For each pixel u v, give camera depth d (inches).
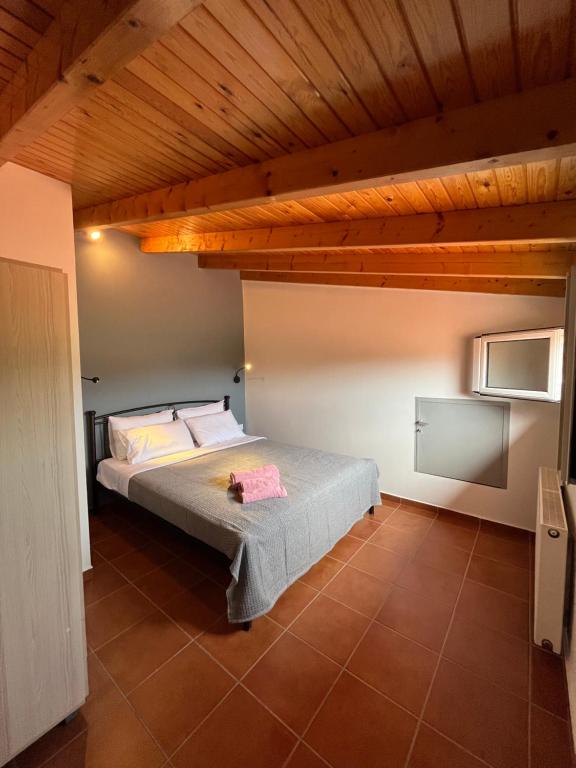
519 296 117.7
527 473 121.1
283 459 132.3
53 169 79.8
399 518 135.0
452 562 107.8
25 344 51.6
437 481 138.9
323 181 60.0
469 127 46.5
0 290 48.7
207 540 88.7
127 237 144.2
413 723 61.1
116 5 31.7
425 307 137.0
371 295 149.6
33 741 54.8
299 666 72.1
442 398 135.6
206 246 123.4
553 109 41.6
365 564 106.8
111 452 137.8
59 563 56.9
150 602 90.7
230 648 76.5
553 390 103.5
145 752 56.6
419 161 50.4
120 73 45.8
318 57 41.4
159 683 68.3
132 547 116.0
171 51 41.5
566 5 31.5
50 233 88.8
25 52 45.2
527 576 101.2
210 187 76.1
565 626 75.8
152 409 155.9
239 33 38.5
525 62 38.8
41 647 55.2
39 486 54.0
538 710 63.4
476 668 71.9
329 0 33.8
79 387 101.6
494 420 125.9
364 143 55.3
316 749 57.0
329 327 162.9
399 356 144.3
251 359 193.6
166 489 106.2
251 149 63.8
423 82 43.4
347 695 66.0
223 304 184.2
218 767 54.6
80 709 63.1
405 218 81.1
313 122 54.0
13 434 50.9
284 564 89.1
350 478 117.7
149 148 66.0
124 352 145.9
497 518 127.6
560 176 56.4
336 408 163.3
